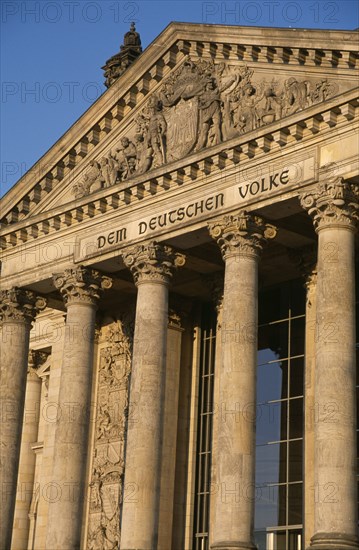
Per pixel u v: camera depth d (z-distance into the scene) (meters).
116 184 65.44
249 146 58.41
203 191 60.91
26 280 71.25
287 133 56.84
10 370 70.94
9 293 72.00
